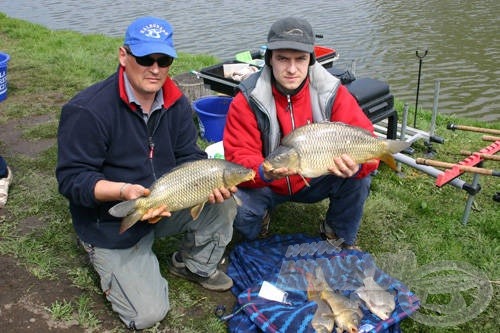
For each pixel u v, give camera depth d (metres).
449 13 16.14
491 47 12.71
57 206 4.11
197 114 5.59
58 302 3.07
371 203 4.24
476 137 5.86
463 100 9.55
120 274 2.88
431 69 11.29
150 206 2.61
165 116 2.96
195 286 3.28
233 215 3.12
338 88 3.29
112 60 9.02
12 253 3.50
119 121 2.76
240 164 2.96
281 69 3.09
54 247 3.60
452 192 4.51
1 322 2.89
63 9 18.69
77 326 2.89
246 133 3.29
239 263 3.46
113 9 18.48
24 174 4.62
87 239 2.93
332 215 3.54
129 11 18.03
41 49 9.73
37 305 3.04
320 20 15.93
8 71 8.00
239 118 3.28
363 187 3.35
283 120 3.28
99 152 2.76
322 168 2.88
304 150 2.82
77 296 3.13
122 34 14.38
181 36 14.24
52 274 3.30
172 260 3.36
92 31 14.73
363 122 3.35
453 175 3.67
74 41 10.91
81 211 2.90
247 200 3.39
